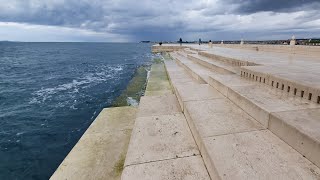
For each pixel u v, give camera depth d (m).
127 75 20.50
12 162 6.07
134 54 59.47
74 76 21.12
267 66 6.25
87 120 8.93
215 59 11.32
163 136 3.68
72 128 8.20
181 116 4.58
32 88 15.45
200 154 3.11
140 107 5.30
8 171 5.66
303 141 2.42
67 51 81.44
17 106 11.07
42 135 7.68
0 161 6.10
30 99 12.41
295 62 7.38
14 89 15.12
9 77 20.97
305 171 2.18
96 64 33.12
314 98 3.49
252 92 4.22
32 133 7.86
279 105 3.38
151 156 3.11
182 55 21.11
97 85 15.98
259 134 3.01
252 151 2.59
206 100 4.72
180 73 10.56
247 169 2.26
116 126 5.25
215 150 2.65
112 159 3.83
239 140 2.87
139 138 3.62
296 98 3.74
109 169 3.55
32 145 7.00
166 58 26.58
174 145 3.38
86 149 4.18
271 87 4.63
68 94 13.34
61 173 3.47
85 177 3.37
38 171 5.68
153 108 5.21
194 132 3.51
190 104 4.45
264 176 2.14
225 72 7.63
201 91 5.57
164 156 3.10
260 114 3.34
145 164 2.93
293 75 4.59
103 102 11.24
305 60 8.23
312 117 2.85
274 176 2.13
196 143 3.39
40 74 23.03
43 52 73.38
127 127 5.18
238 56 10.18
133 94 10.59
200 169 2.77
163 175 2.71
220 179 2.16
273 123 2.99
